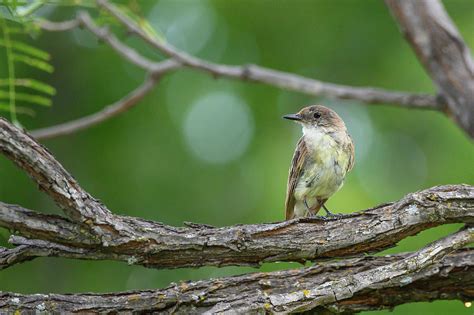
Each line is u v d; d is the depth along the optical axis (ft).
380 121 49.73
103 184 46.09
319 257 25.07
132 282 44.39
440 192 24.76
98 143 47.21
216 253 24.36
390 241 24.95
